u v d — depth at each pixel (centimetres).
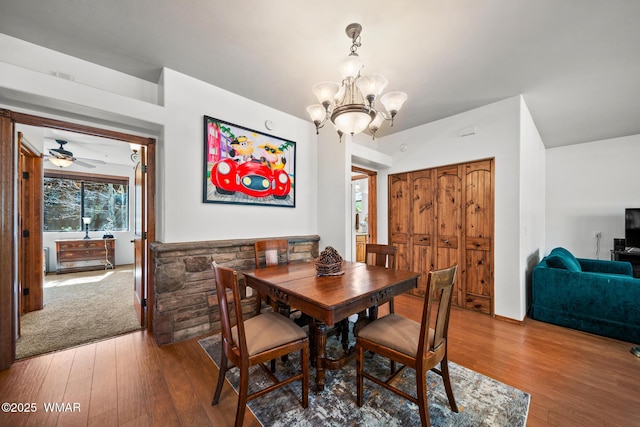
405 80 260
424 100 303
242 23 186
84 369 196
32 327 266
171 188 248
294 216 351
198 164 265
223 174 282
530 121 338
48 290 400
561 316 281
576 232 462
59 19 183
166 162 245
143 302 269
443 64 233
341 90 208
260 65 239
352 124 187
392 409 157
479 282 324
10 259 199
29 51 207
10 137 197
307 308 156
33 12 175
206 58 229
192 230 262
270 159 324
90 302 344
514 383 183
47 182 541
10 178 198
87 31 195
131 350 224
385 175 426
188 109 258
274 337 156
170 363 205
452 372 196
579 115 344
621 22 180
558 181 481
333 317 144
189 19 183
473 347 235
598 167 445
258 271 226
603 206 440
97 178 585
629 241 399
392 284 185
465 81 262
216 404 161
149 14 178
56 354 216
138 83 257
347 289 170
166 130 244
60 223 554
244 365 138
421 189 383
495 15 176
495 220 310
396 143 412
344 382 184
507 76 253
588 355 221
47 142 430
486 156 315
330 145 357
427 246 375
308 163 369
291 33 197
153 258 253
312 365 203
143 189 273
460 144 338
